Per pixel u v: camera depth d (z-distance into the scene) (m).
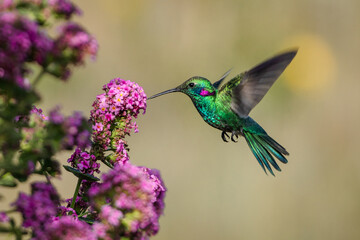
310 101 16.92
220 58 16.64
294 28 17.34
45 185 3.94
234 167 15.61
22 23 3.45
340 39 17.64
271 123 16.70
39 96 3.74
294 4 17.28
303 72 17.08
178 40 16.69
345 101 17.06
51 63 3.69
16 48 3.40
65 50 3.67
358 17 17.80
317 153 16.55
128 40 16.55
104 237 3.96
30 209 3.74
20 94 3.69
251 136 7.97
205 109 7.84
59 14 3.72
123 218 4.02
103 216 3.97
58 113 3.84
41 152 3.78
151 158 15.48
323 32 17.59
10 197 10.44
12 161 3.71
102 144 4.83
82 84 15.15
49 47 3.55
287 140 16.61
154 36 16.66
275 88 16.88
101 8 16.61
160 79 16.41
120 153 4.86
